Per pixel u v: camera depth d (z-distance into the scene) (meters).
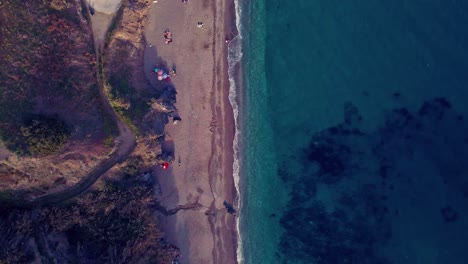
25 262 36.06
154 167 41.47
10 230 36.00
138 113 39.88
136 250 39.75
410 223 41.12
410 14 40.28
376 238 41.50
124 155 39.62
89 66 38.56
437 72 40.44
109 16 39.22
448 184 40.94
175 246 41.69
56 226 37.69
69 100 37.38
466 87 40.28
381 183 41.44
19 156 34.91
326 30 41.16
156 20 41.12
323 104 41.66
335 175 41.84
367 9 40.59
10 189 36.06
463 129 40.66
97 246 38.97
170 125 41.50
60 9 37.28
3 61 35.19
